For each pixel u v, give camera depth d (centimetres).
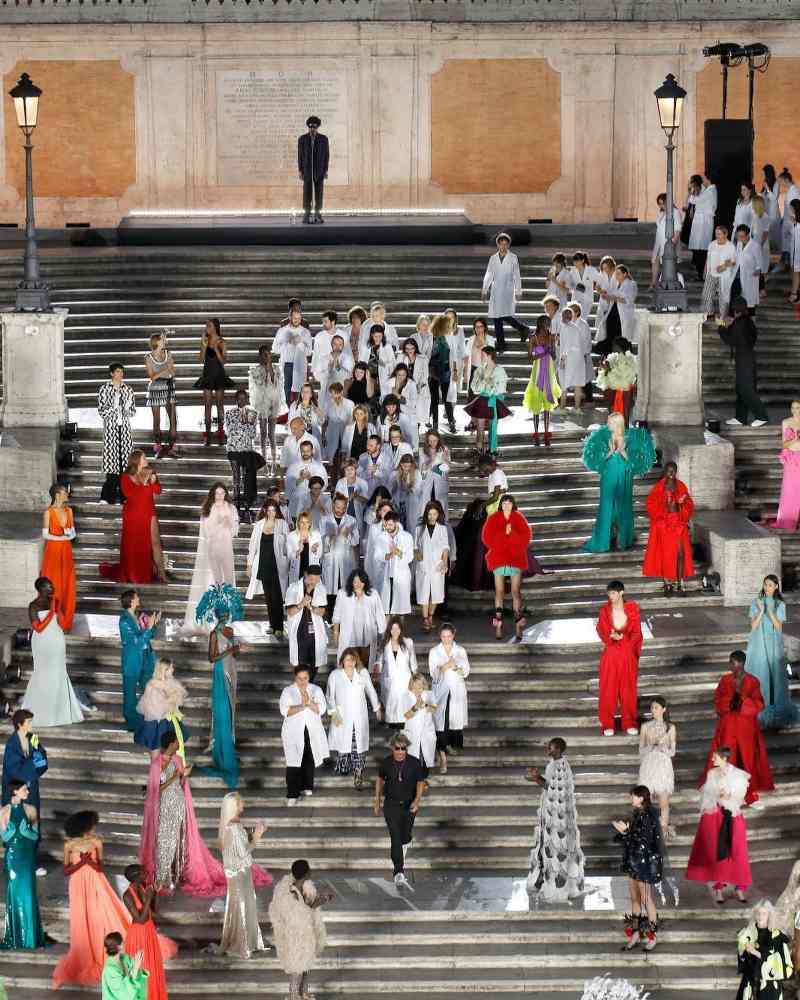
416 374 3747
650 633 3281
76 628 3322
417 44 5316
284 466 3428
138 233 4944
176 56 5316
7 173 5362
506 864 2897
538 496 3656
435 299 4444
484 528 3259
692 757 3053
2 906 2781
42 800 2992
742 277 4281
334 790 2989
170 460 3738
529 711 3131
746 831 2925
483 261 4647
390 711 2981
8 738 2847
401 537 3219
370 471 3422
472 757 3033
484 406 3691
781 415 3997
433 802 2967
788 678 3183
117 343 4241
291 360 3881
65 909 2767
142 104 5338
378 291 4441
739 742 2933
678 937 2722
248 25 5284
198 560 3256
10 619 3325
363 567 3356
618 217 5394
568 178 5384
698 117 5366
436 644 3203
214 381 3766
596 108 5353
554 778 2786
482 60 5338
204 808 2966
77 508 3622
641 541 3575
